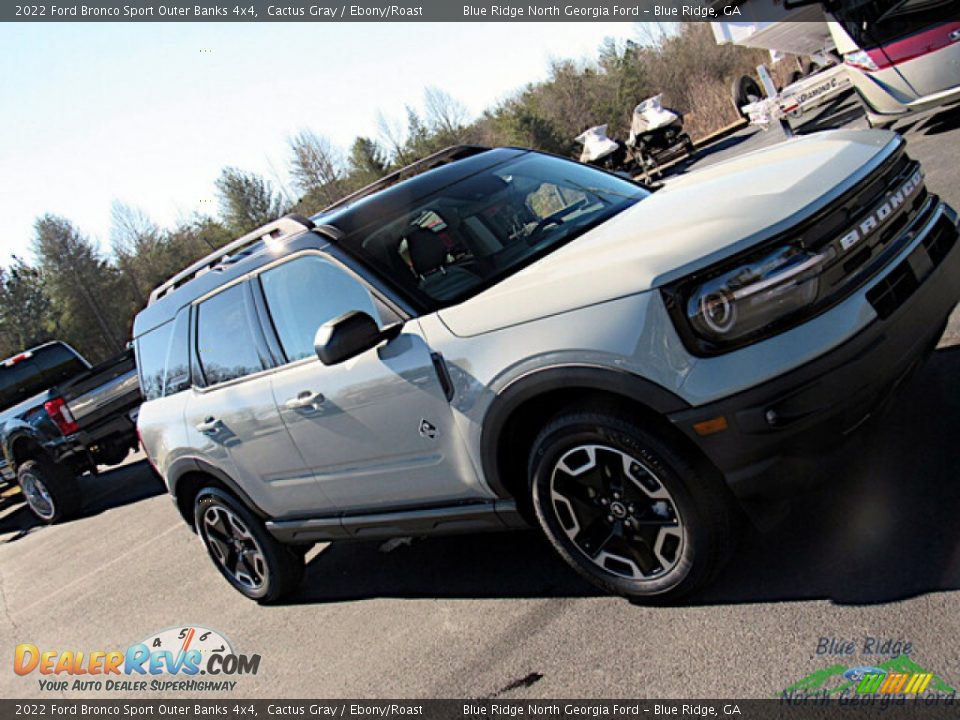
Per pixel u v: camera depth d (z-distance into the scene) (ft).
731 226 8.87
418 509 12.15
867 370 8.44
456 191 13.06
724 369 8.45
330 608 14.65
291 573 15.51
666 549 9.78
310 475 13.30
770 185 9.80
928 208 10.32
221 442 14.48
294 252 12.76
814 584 9.39
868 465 11.17
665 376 8.70
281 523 14.56
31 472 32.32
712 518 9.24
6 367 38.19
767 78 36.55
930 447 10.89
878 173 9.67
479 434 10.44
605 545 10.32
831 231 8.79
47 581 24.50
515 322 9.77
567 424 9.69
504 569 13.15
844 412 8.42
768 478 8.60
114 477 39.88
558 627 10.84
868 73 29.86
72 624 19.33
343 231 12.53
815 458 8.63
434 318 10.75
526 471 10.96
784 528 10.68
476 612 12.15
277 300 13.06
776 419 8.33
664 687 8.80
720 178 11.51
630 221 11.05
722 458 8.68
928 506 9.80
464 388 10.34
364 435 11.90
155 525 26.50
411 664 11.48
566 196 13.24
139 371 17.46
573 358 9.24
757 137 52.80
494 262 11.55
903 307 8.97
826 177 9.48
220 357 14.42
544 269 10.36
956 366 12.68
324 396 12.08
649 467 9.29
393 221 12.44
